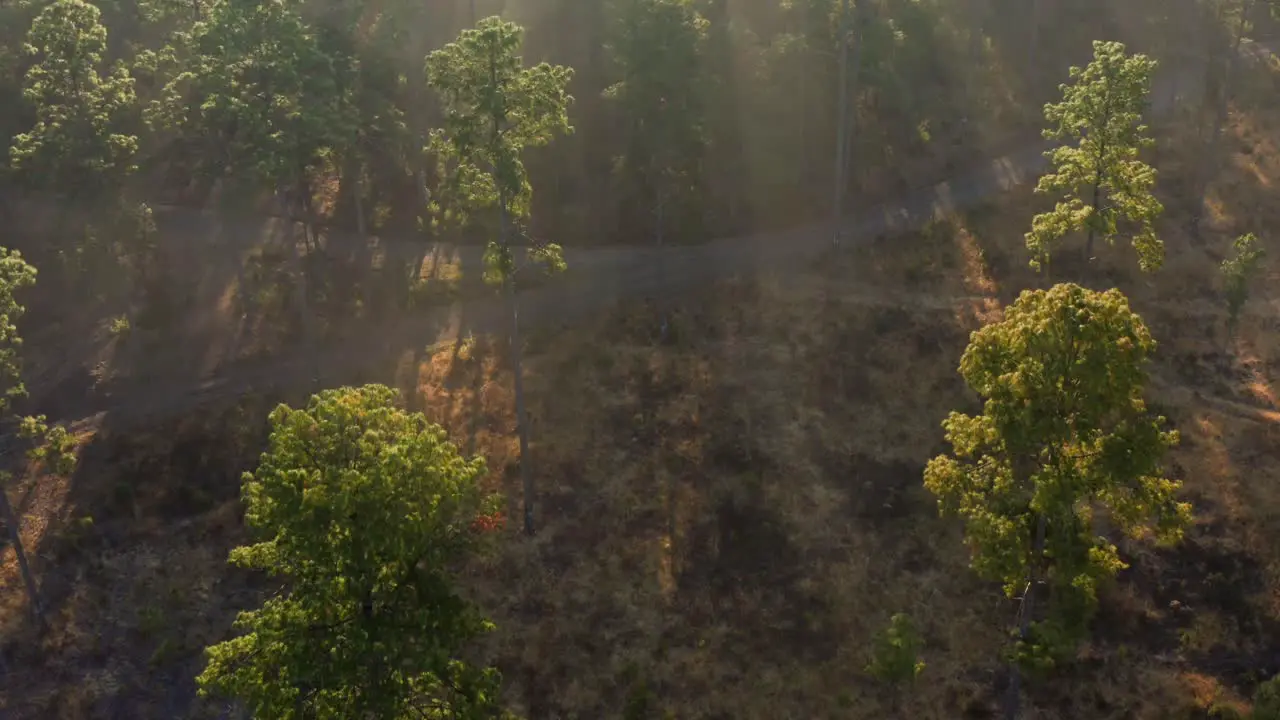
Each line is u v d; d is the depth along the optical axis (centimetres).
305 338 4928
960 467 2706
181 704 3431
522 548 3831
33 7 5175
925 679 3288
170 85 4588
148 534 3972
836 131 5800
